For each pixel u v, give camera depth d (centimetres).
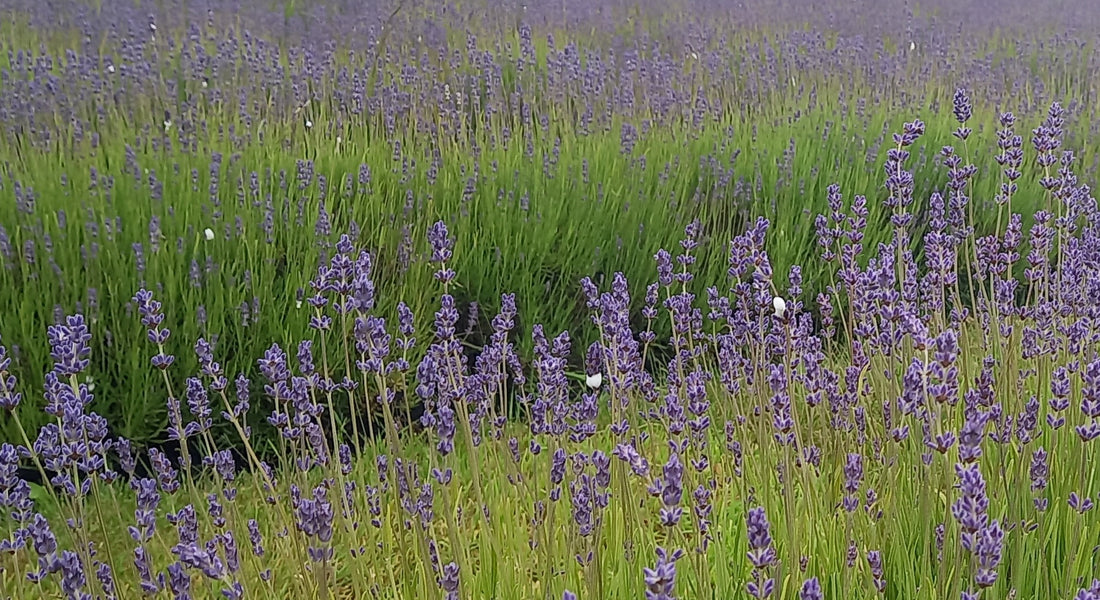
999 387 220
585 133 467
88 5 562
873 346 231
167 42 531
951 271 246
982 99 578
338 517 217
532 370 343
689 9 732
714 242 383
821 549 191
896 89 565
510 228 371
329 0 612
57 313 303
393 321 336
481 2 657
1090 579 183
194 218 350
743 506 205
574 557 184
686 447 200
